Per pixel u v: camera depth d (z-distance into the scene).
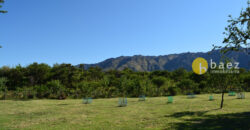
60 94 32.41
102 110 17.12
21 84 36.41
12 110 17.70
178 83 41.06
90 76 46.50
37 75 38.88
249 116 12.69
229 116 12.89
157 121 11.73
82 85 35.16
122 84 35.59
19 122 12.22
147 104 21.44
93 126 10.77
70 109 18.06
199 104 20.08
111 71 60.28
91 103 23.61
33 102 24.98
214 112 14.72
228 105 18.69
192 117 12.83
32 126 11.02
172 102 22.80
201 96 31.48
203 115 13.50
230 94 32.94
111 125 10.94
